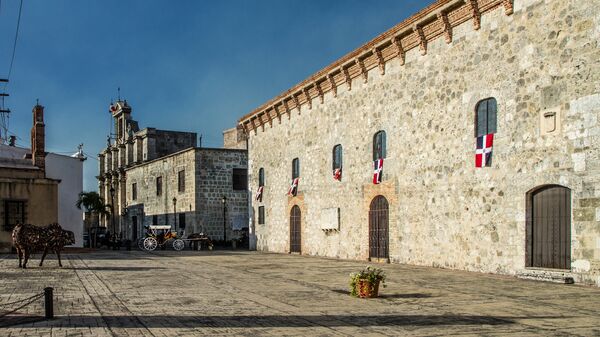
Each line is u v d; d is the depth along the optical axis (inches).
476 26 790.5
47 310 437.4
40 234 915.4
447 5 824.9
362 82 1086.4
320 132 1253.7
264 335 373.4
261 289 628.7
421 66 914.1
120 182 2662.4
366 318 436.1
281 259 1159.6
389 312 464.4
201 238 1658.5
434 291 593.0
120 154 2689.5
